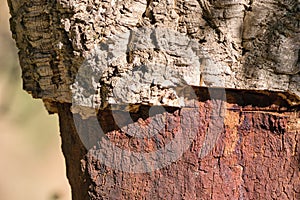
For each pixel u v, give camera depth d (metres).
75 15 1.00
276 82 0.99
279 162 1.02
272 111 1.01
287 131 1.01
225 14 0.98
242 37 0.99
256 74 0.99
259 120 1.02
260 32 0.98
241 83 0.99
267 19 0.98
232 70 0.99
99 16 0.99
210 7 0.99
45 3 1.02
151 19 0.99
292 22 0.98
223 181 1.02
